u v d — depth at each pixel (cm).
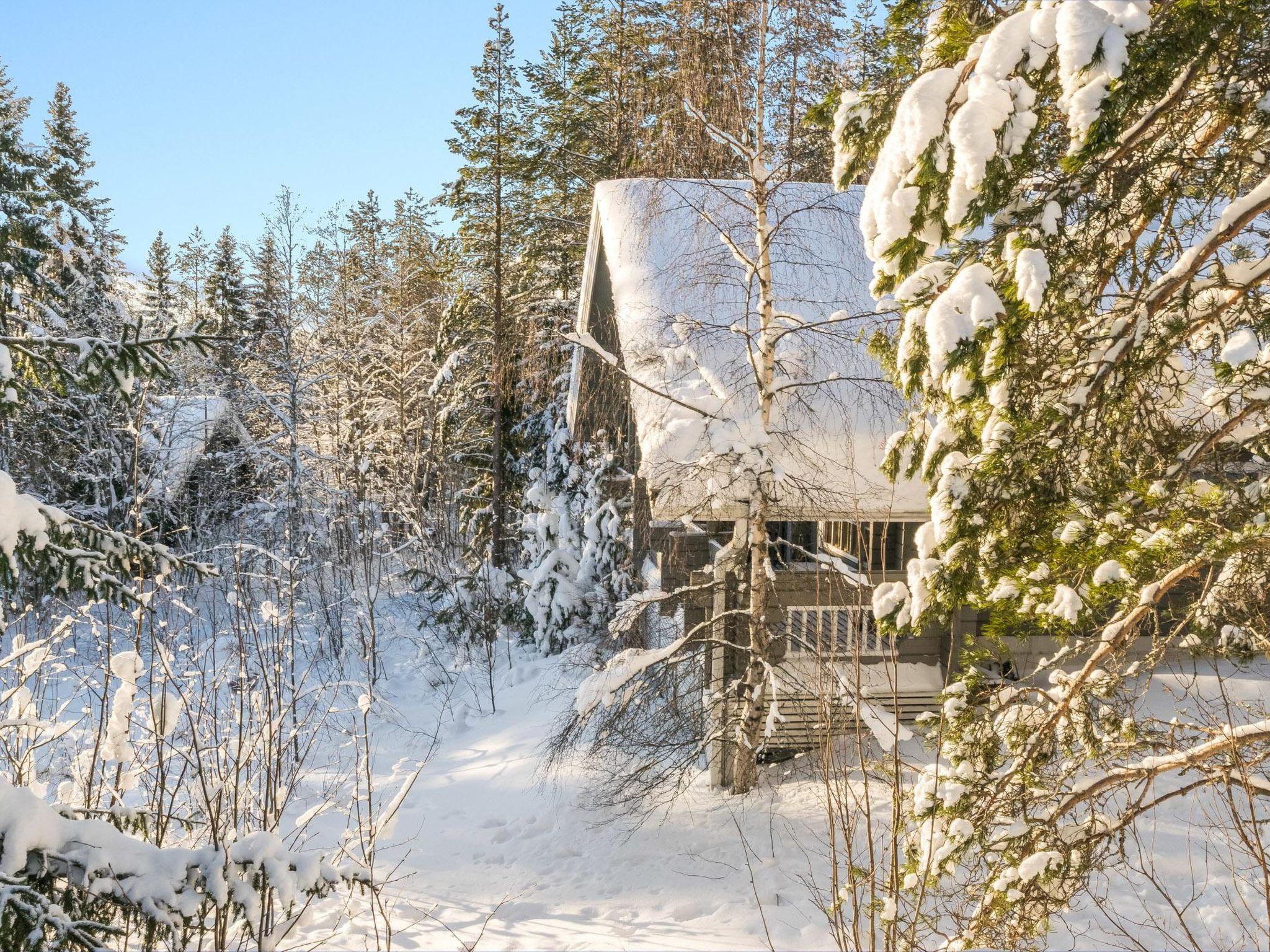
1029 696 604
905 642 1192
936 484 565
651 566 1766
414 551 2709
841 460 1041
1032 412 538
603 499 1889
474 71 2503
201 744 729
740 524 1147
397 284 3400
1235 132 556
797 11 982
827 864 932
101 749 629
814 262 1198
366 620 1997
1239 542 486
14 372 540
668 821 1093
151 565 564
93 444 2055
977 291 482
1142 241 663
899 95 618
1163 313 541
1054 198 513
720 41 1010
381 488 2897
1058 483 540
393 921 905
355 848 1127
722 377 1088
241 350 2700
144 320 550
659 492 1033
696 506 1044
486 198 2562
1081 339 548
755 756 1117
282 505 2270
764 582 1080
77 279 2489
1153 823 920
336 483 2956
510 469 2502
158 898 428
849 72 998
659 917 901
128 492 1694
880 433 1064
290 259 2631
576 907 938
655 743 1108
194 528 2102
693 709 1145
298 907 845
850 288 1194
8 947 385
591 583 1920
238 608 796
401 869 1073
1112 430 579
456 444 2873
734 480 993
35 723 558
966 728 589
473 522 2545
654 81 1107
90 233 2909
